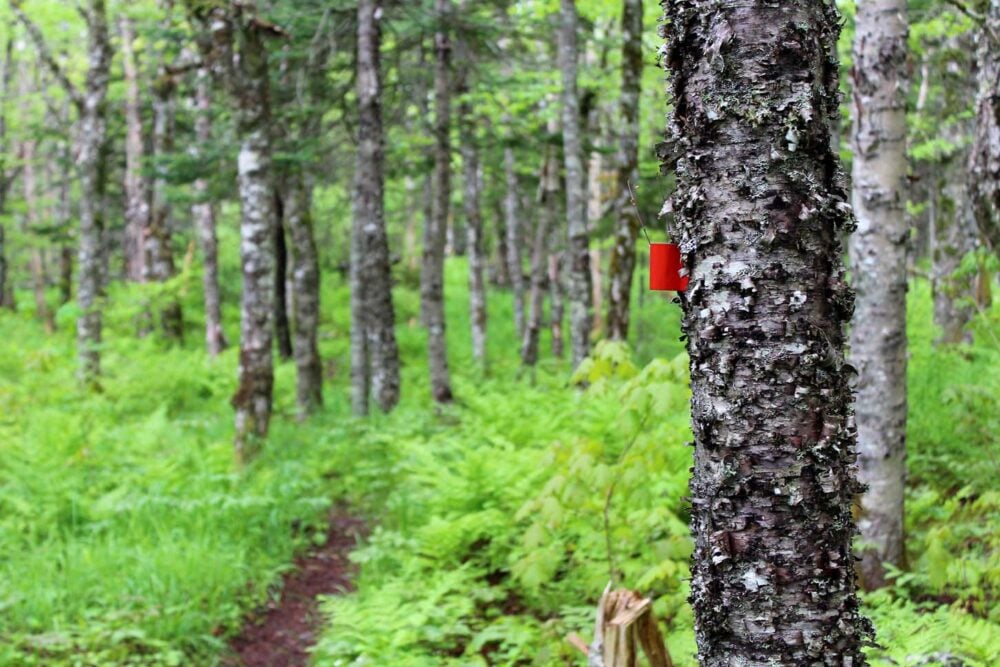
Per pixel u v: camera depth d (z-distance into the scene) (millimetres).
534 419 8477
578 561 5512
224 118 13438
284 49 11508
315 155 12219
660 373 4148
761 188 2029
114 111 21125
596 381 4629
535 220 22953
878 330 4801
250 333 8906
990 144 4793
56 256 32375
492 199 22312
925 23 8859
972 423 5906
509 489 6219
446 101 12266
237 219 27234
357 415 11797
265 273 8969
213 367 14641
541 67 13406
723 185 2061
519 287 21469
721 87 2049
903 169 4770
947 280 7258
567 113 10320
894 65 4695
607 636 2754
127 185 23844
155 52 18047
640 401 4141
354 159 13641
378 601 4848
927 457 6445
